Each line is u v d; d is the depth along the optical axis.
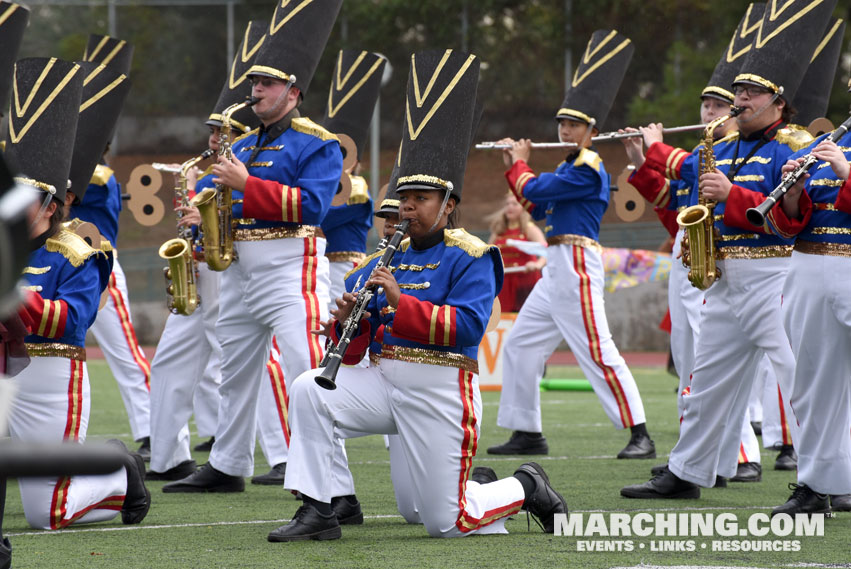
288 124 17.31
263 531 14.31
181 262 18.19
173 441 19.53
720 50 84.94
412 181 13.11
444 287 13.03
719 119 16.42
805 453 15.35
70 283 13.77
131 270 74.19
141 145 102.94
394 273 13.51
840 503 15.75
